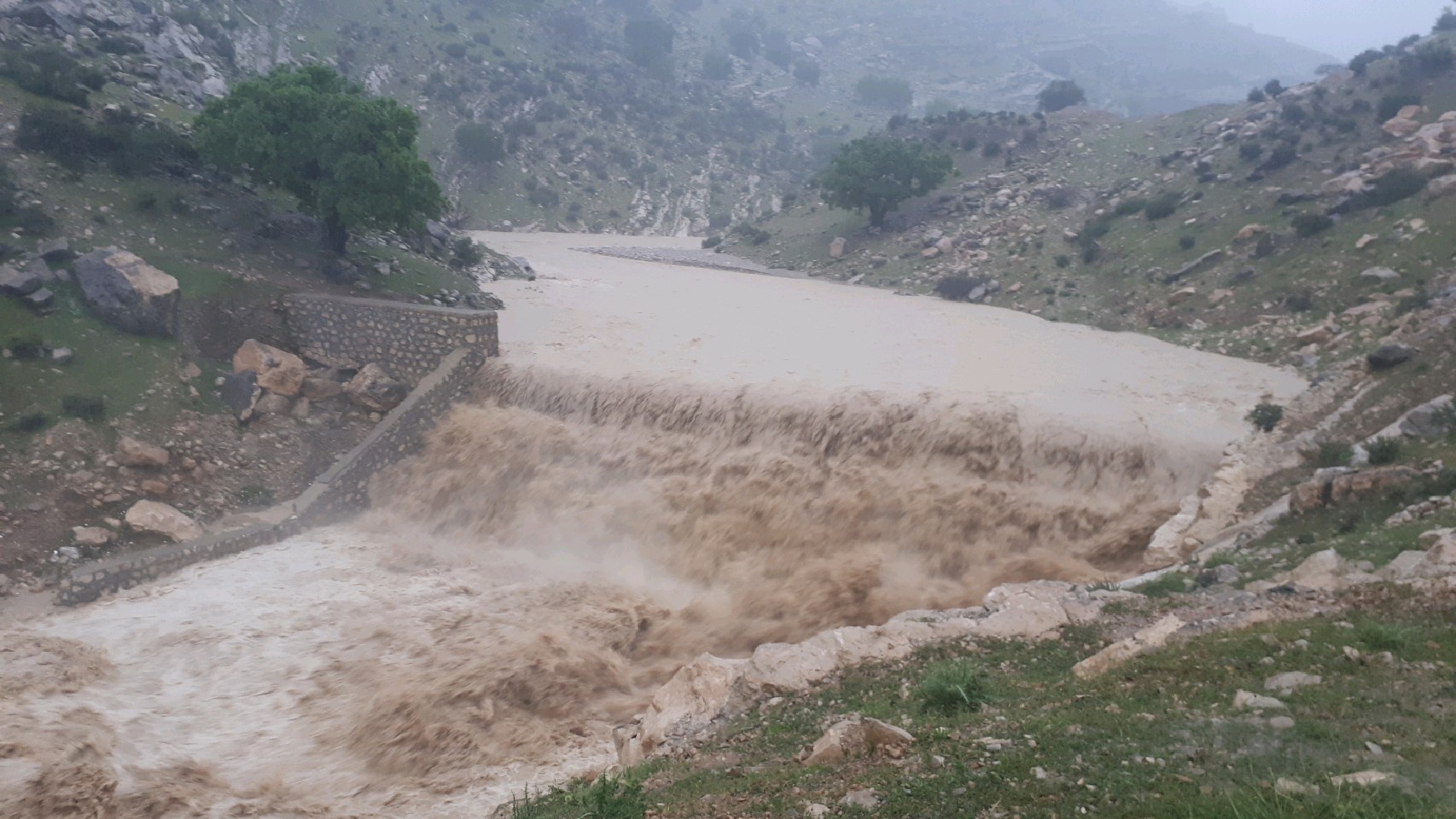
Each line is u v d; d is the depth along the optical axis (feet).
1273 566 66.90
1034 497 104.88
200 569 97.71
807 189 340.59
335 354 132.05
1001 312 199.21
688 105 562.66
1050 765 33.58
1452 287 136.87
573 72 519.60
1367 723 34.32
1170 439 106.83
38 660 75.72
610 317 169.07
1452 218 159.74
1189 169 243.19
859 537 105.09
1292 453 98.43
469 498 118.83
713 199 453.58
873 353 147.54
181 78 212.02
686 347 146.92
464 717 70.79
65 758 60.29
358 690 75.31
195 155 157.79
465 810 58.08
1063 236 235.20
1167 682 44.09
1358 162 206.49
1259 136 241.76
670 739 55.67
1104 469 106.11
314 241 155.94
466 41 484.33
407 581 97.96
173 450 108.68
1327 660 42.83
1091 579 92.63
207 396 117.29
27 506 95.71
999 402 117.60
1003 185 279.28
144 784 60.18
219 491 108.68
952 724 42.63
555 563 107.04
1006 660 57.41
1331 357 137.28
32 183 133.08
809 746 45.37
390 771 64.75
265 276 140.36
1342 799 27.07
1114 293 195.11
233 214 150.82
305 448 118.42
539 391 129.70
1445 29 288.10
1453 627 44.86
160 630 84.48
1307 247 176.45
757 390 122.01
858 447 114.73
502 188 394.73
